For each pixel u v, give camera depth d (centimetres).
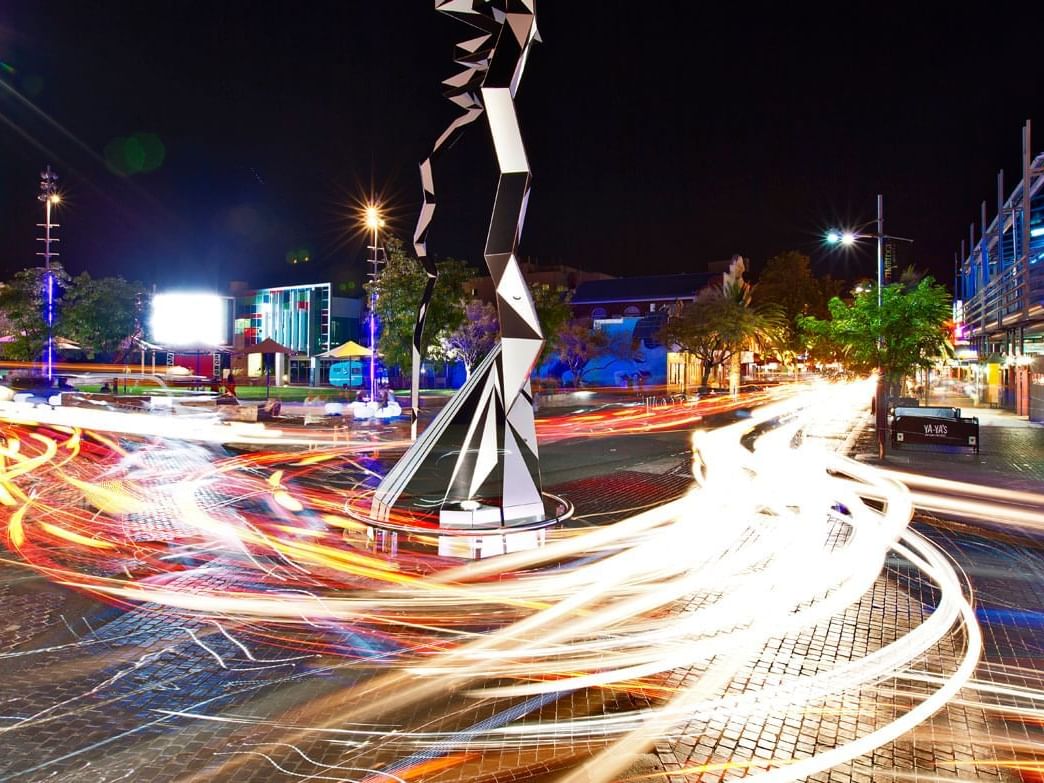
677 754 350
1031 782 326
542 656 466
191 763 339
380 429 2025
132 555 702
